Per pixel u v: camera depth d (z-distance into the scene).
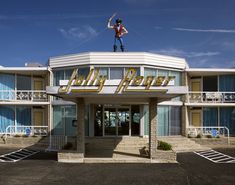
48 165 14.07
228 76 25.27
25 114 25.12
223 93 24.59
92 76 13.55
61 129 22.95
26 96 24.78
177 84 23.14
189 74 25.14
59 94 13.88
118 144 19.34
